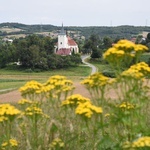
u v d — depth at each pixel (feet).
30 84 36.81
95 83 32.83
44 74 579.48
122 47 29.89
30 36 651.66
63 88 35.12
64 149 34.19
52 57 614.34
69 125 38.37
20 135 41.19
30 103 36.94
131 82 30.55
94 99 33.73
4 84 339.57
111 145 31.50
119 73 30.22
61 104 32.99
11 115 30.53
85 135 38.04
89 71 589.32
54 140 34.22
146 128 30.55
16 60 628.69
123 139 30.63
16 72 597.11
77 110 29.09
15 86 301.43
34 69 606.96
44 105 41.45
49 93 36.11
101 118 30.94
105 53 29.96
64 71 600.80
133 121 30.68
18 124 41.34
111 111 31.12
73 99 31.96
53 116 37.22
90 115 28.50
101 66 652.48
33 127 35.35
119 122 31.53
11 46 640.99
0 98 156.15
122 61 30.76
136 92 30.53
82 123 33.22
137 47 30.42
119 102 32.35
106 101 33.01
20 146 39.11
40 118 36.17
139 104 31.04
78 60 644.27
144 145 23.04
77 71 596.29
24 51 620.08
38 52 616.80
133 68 31.78
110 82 31.86
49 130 36.19
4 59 627.46
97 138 35.81
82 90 158.10
